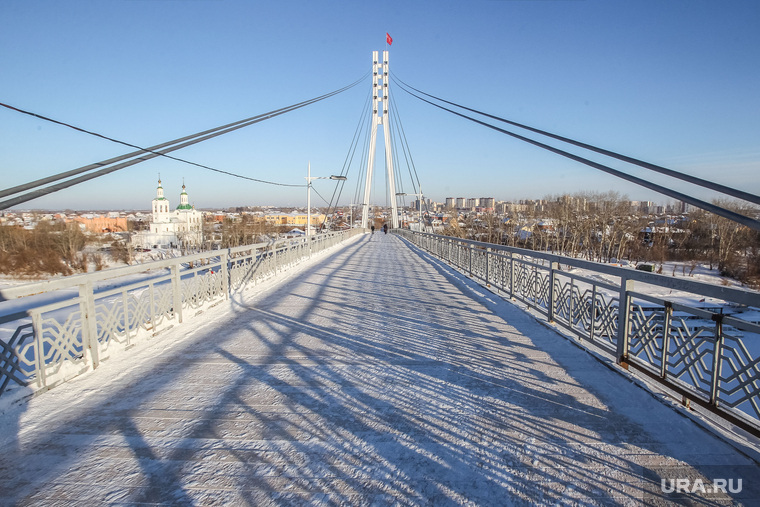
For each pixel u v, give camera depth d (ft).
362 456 8.92
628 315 13.39
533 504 7.51
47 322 12.26
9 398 10.85
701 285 10.16
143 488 7.93
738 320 9.33
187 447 9.27
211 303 23.47
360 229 156.76
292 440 9.53
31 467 8.57
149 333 17.43
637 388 12.14
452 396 11.75
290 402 11.43
